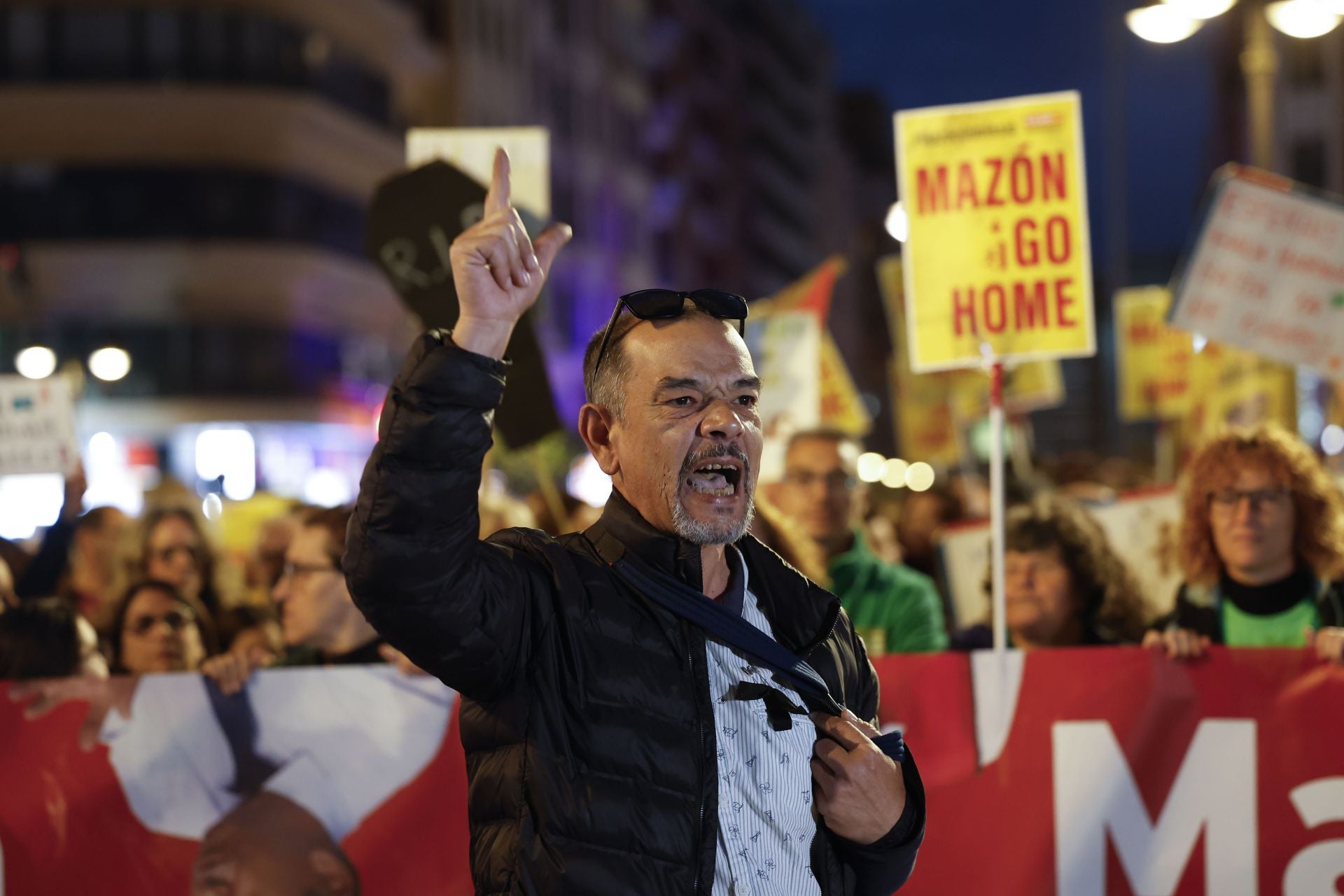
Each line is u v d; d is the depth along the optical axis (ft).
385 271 17.70
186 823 13.82
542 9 159.12
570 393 163.02
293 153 112.88
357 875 13.85
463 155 20.13
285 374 114.83
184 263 109.91
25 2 107.65
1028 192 16.26
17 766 13.75
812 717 8.87
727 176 256.52
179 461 112.16
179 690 13.92
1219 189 19.63
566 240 8.32
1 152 108.27
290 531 19.77
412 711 13.98
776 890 8.46
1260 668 13.87
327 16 114.62
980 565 20.66
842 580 20.61
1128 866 13.87
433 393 7.84
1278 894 13.73
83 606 20.25
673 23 225.97
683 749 8.29
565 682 8.32
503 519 22.43
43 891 13.69
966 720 14.11
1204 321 19.61
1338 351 19.16
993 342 16.20
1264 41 52.49
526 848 8.09
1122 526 21.07
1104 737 13.97
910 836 9.02
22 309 107.86
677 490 8.47
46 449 20.16
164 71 108.99
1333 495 15.55
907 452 42.32
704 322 8.66
